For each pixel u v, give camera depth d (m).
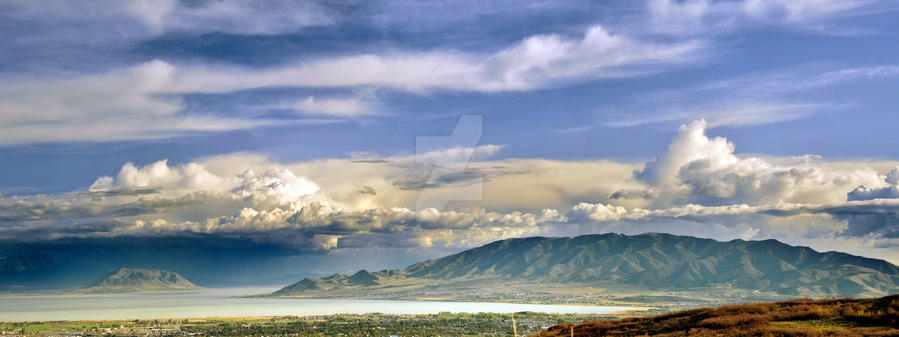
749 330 41.09
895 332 37.03
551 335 54.53
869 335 36.84
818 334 37.81
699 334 42.31
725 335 40.72
